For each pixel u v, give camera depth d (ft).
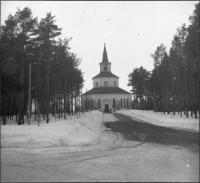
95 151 44.01
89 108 328.29
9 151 41.60
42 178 25.34
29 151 41.96
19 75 105.50
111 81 362.53
